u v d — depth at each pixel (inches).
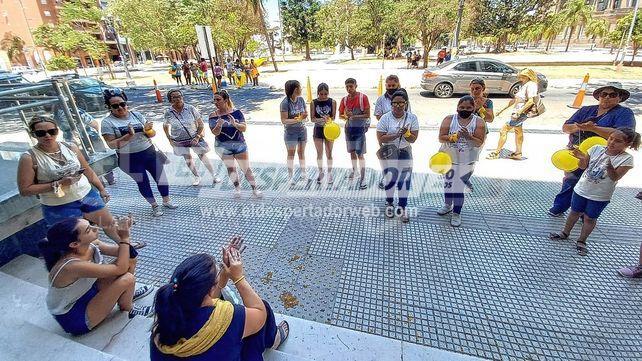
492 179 179.3
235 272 68.2
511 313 92.6
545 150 220.2
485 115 151.6
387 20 959.6
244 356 65.6
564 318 90.4
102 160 139.9
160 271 115.2
